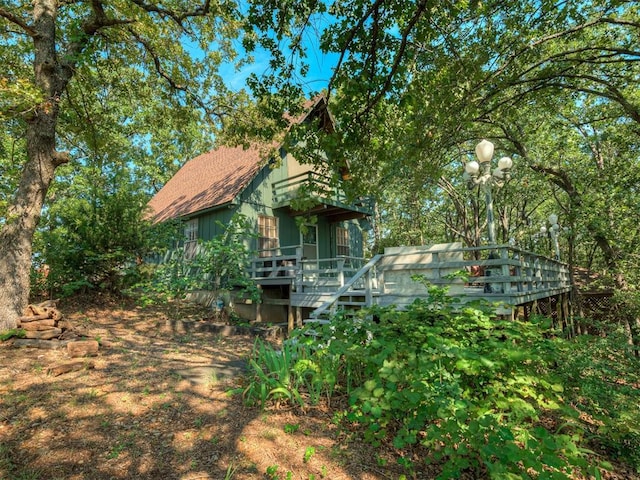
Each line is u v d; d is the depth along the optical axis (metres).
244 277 10.11
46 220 9.80
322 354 4.44
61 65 8.12
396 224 24.27
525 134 13.37
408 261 7.71
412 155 6.19
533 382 3.94
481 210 24.14
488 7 5.65
